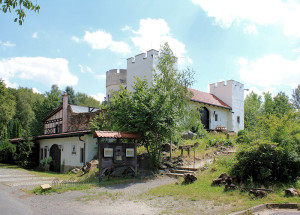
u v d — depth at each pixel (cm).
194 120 1695
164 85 1600
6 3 692
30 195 934
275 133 1018
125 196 899
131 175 1352
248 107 4269
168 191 942
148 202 807
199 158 1583
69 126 2778
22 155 2433
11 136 4469
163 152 1712
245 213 646
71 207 756
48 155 2377
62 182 1219
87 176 1403
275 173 952
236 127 3503
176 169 1425
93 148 1855
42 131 4797
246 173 983
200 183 1027
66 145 2108
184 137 2164
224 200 776
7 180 1348
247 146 1014
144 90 1483
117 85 3241
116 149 1284
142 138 1452
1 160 2773
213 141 1966
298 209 689
